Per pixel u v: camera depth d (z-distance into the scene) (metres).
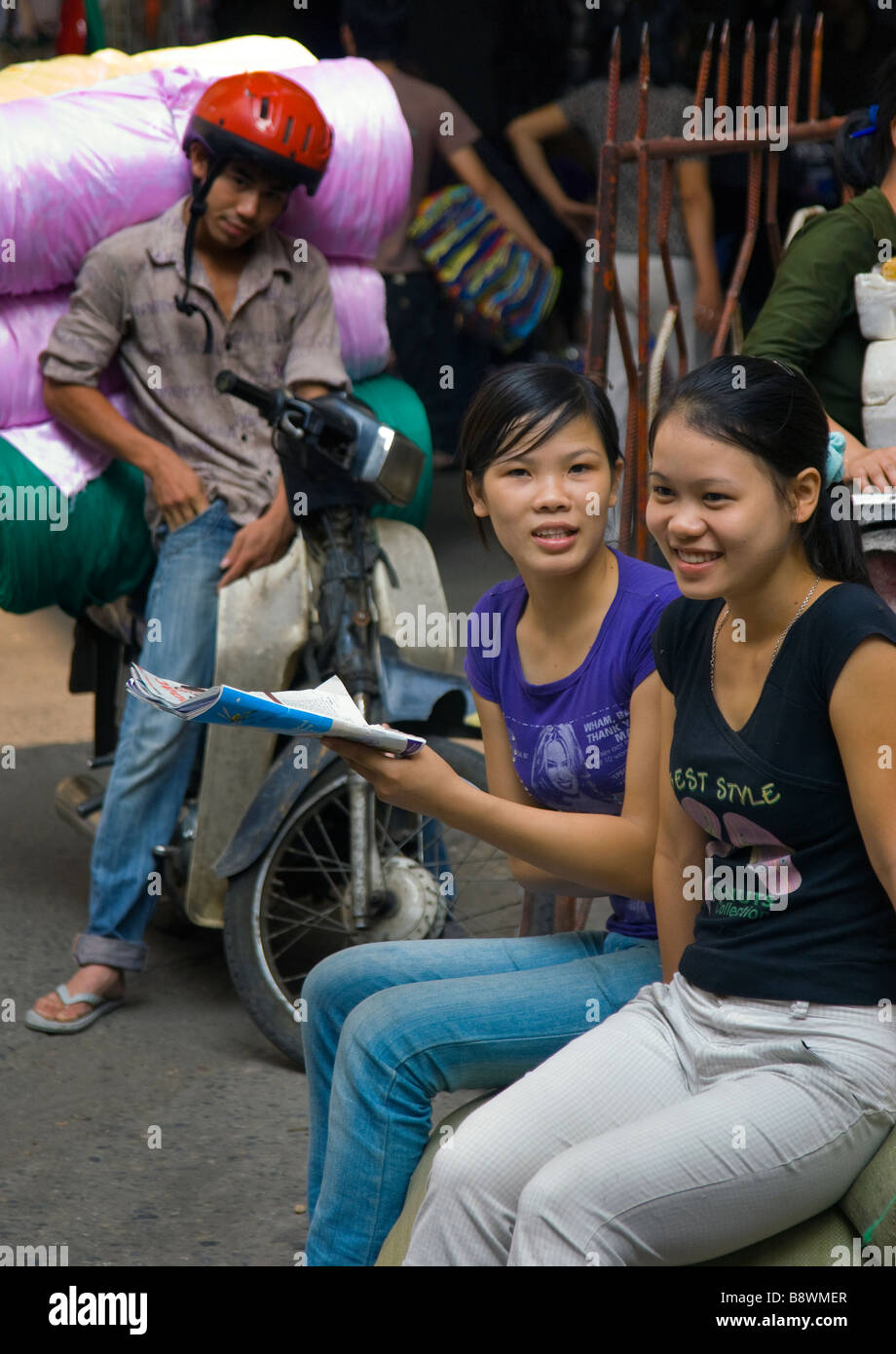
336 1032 2.19
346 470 3.23
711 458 1.77
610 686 2.15
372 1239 2.05
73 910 4.09
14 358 3.44
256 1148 3.03
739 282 3.59
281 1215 2.80
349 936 3.52
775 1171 1.74
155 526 3.49
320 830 3.50
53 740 5.23
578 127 6.53
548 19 8.21
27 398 3.47
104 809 3.47
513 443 2.06
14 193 3.31
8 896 4.14
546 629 2.20
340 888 3.60
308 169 3.28
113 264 3.38
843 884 1.84
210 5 8.38
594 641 2.16
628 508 3.28
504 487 2.09
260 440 3.47
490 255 6.98
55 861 4.38
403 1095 2.03
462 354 7.65
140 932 3.54
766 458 1.78
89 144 3.39
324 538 3.39
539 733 2.22
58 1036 3.45
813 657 1.81
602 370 3.13
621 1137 1.74
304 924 3.38
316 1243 2.07
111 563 3.59
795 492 1.82
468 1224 1.80
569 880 2.18
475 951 2.24
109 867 3.46
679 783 1.94
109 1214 2.79
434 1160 1.84
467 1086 2.09
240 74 3.46
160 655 3.37
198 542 3.38
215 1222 2.78
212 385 3.46
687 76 5.35
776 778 1.83
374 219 3.71
